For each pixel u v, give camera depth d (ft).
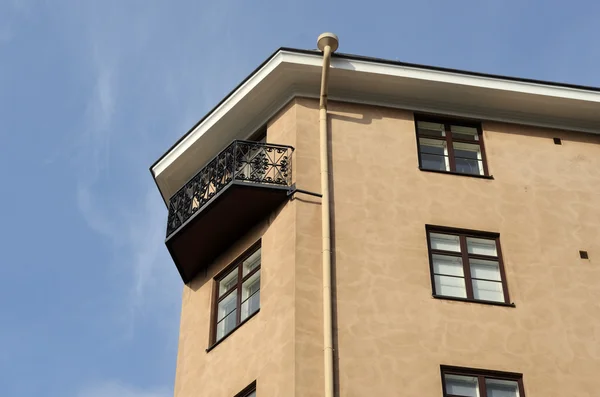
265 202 72.49
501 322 67.00
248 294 71.87
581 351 66.74
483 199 74.33
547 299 69.21
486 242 72.18
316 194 71.61
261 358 65.46
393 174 74.13
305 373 61.87
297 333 63.57
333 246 68.59
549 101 79.77
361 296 66.28
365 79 77.51
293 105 77.36
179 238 76.28
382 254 68.95
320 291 66.08
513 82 79.10
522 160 77.97
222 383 68.18
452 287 69.26
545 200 75.56
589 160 79.51
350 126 76.59
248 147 75.82
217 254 77.46
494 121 80.33
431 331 65.41
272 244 70.69
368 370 62.64
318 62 76.74
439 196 73.56
